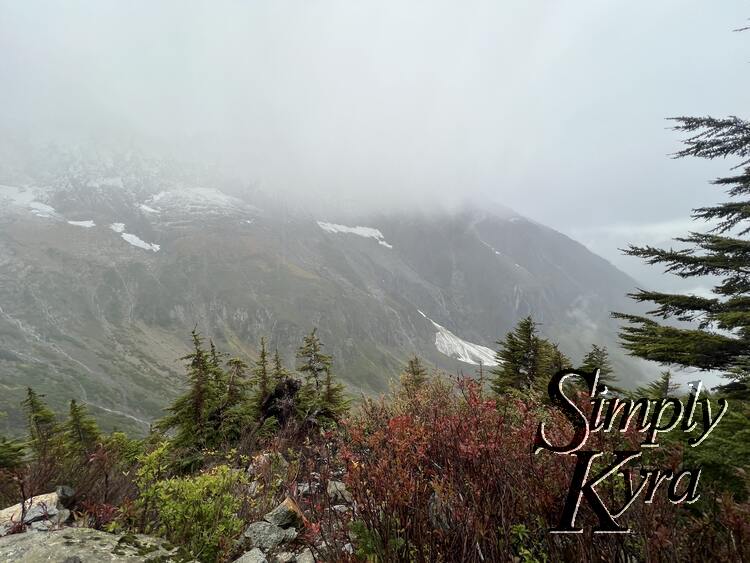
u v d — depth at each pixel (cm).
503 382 1644
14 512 420
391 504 271
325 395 1551
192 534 400
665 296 898
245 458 732
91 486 486
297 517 423
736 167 922
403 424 318
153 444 1034
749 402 591
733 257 841
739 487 327
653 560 226
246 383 1493
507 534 252
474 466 288
